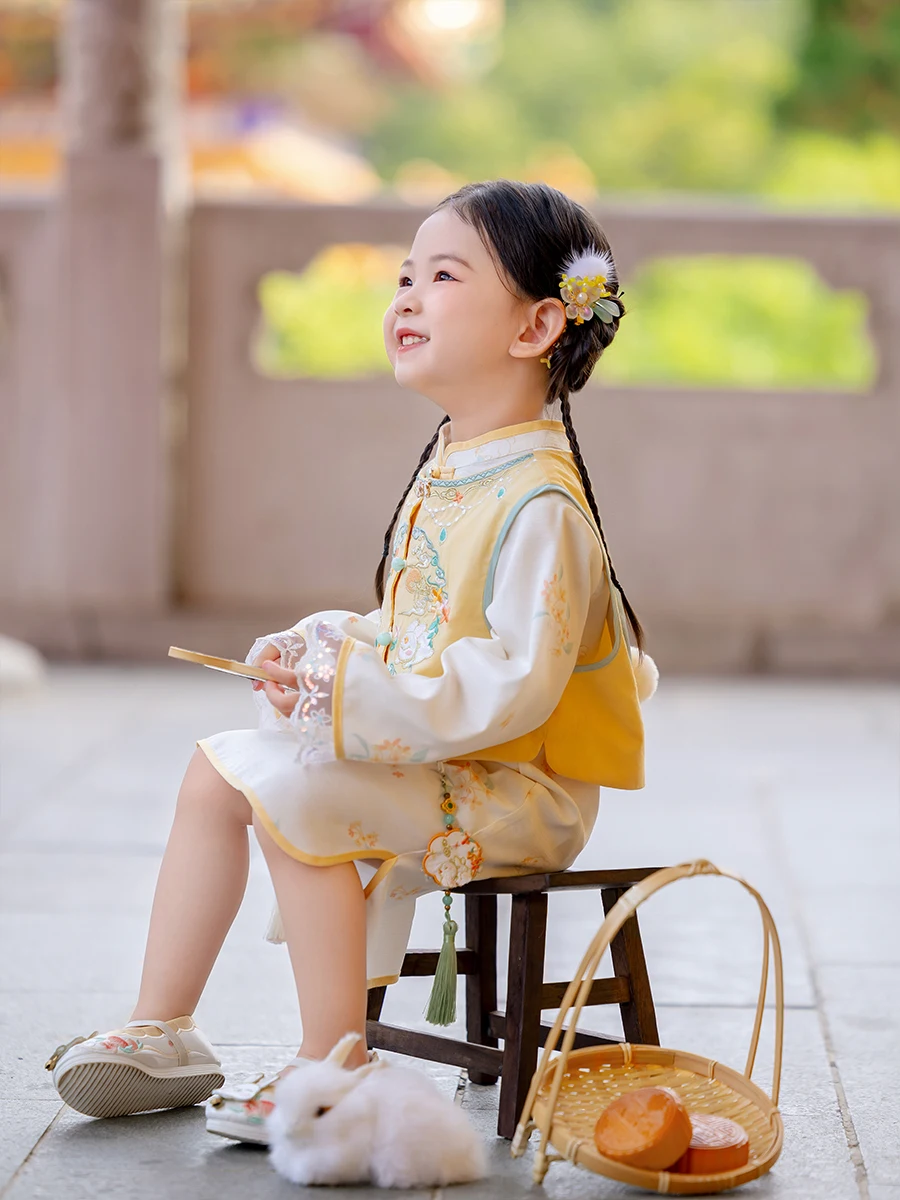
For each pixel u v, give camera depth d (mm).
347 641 3230
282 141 25234
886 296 11102
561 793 3482
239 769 3312
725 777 7805
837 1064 3898
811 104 24688
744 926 5227
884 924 5250
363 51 29469
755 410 11227
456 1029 4191
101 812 6824
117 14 10938
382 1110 3059
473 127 29797
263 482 11391
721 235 11039
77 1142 3309
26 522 11375
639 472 11273
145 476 11203
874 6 24031
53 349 11250
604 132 28969
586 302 3564
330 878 3236
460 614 3414
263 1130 3195
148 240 11023
